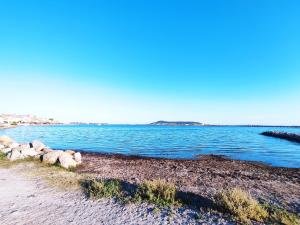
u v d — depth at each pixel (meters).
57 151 19.95
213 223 7.25
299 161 27.33
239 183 15.06
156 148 39.72
